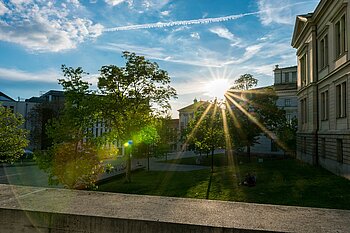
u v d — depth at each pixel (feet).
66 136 51.52
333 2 69.72
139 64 82.23
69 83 57.77
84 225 6.60
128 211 6.98
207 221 6.31
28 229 6.91
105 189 68.28
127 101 82.02
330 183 55.06
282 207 7.63
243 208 7.47
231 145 113.70
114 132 79.30
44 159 51.29
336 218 6.73
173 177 84.23
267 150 156.35
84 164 50.60
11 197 8.32
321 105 82.33
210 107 112.98
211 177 74.69
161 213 6.84
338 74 67.00
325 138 75.97
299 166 84.79
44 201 7.87
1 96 216.54
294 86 161.68
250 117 115.65
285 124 124.16
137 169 114.21
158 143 119.34
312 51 87.45
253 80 117.39
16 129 66.95
